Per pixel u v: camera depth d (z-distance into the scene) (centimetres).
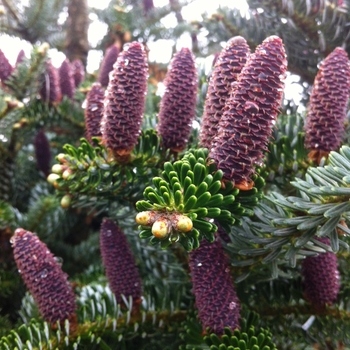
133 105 21
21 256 23
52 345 23
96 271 38
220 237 23
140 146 23
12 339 23
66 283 23
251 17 35
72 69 46
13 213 34
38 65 36
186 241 16
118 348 26
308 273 24
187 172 17
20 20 54
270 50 17
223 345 19
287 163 25
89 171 22
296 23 32
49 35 57
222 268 20
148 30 57
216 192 17
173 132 23
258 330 21
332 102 22
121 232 25
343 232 20
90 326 24
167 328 26
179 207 16
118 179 23
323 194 18
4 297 35
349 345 24
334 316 25
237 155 18
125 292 25
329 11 31
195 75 23
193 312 25
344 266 28
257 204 20
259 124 17
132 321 25
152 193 16
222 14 35
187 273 27
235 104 18
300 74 36
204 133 20
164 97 23
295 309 26
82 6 59
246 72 17
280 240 21
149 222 15
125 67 21
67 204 23
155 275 29
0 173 38
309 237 19
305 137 23
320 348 25
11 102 34
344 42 32
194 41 52
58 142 48
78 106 40
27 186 47
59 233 44
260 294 26
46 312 23
